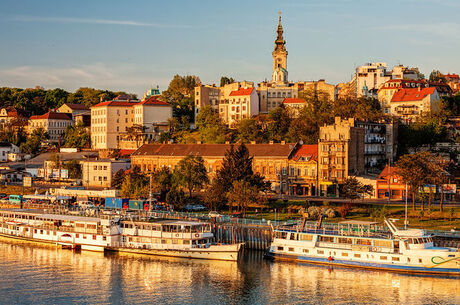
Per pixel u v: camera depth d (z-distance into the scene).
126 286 108.81
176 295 104.06
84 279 112.94
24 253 133.62
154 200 168.62
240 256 129.25
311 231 125.19
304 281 110.38
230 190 159.25
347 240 120.12
